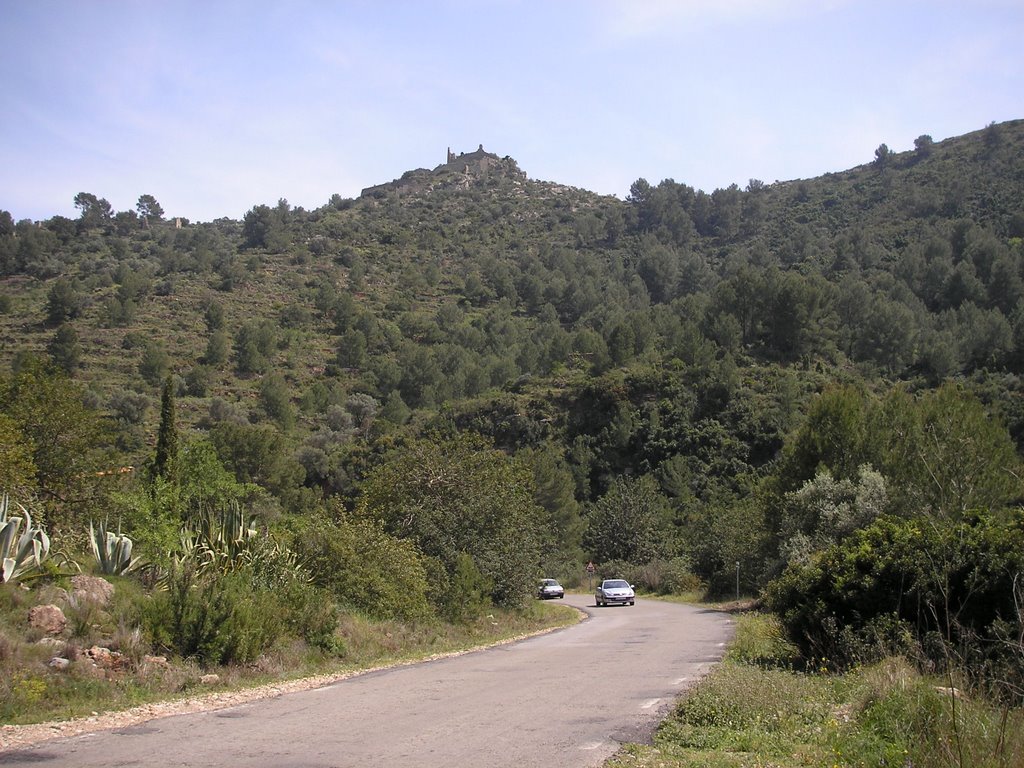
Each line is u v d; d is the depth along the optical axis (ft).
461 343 407.03
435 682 39.91
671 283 509.76
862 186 649.20
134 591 44.34
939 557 37.04
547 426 270.67
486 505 91.40
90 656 35.27
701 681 35.22
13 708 28.86
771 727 26.84
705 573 158.30
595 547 212.02
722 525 153.17
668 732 26.07
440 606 74.13
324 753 23.31
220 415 272.51
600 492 246.06
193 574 45.16
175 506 57.57
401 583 67.21
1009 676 26.05
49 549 45.39
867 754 21.83
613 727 27.40
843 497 96.07
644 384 270.67
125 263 474.08
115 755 23.04
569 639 68.33
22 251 460.55
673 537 207.72
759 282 299.17
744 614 96.94
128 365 317.63
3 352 300.81
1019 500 82.58
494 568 88.89
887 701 25.84
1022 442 150.51
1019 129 628.28
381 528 71.97
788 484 111.45
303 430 296.30
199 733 26.45
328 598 53.31
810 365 268.82
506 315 466.70
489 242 653.30
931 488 86.58
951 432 89.86
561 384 297.12
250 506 86.53
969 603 35.83
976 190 538.88
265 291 474.08
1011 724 20.88
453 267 581.53
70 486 74.08
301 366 371.97
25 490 62.03
